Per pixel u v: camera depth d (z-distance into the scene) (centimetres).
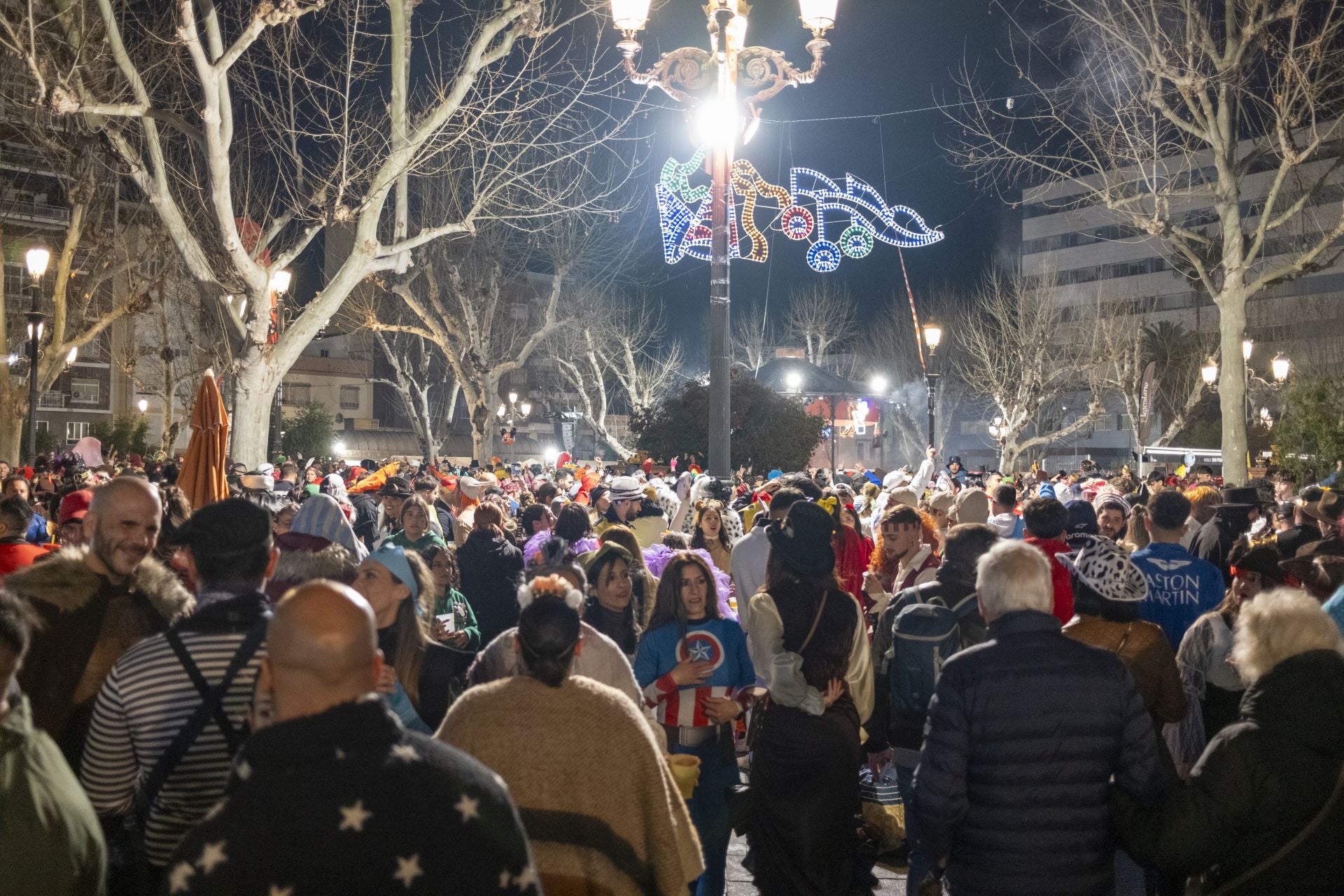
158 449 4388
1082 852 371
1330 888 354
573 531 842
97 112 1491
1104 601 478
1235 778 356
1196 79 2066
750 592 732
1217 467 4203
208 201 2306
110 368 5928
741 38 1165
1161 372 6194
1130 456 7688
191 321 5497
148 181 1644
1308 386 2278
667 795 337
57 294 2516
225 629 337
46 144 2230
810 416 3375
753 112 1212
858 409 4678
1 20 1466
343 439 6950
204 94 1507
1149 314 8756
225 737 329
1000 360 5644
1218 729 523
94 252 2709
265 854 219
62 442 5834
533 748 327
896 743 543
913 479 1195
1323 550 679
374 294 3953
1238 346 2181
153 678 328
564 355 5297
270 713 261
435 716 473
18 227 4303
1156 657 468
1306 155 2080
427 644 479
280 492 1176
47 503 1409
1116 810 383
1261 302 6694
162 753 325
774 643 502
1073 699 372
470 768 239
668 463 3319
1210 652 522
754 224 3566
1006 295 6281
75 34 1534
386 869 223
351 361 7638
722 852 532
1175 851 362
